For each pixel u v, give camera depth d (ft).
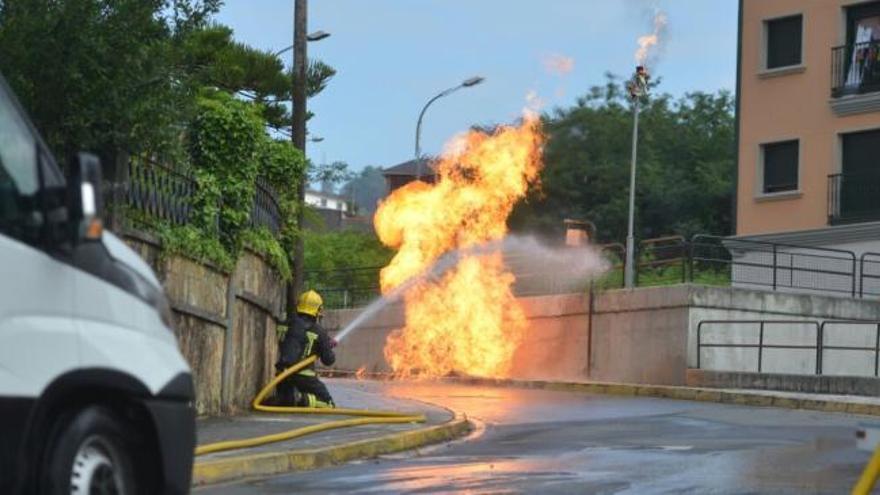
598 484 39.34
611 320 101.40
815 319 98.27
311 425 52.95
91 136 46.98
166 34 48.11
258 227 63.93
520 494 37.29
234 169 57.67
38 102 45.93
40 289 23.67
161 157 51.39
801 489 38.55
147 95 47.21
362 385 95.04
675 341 94.99
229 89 85.20
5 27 45.03
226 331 58.08
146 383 25.26
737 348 95.71
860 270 109.70
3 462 22.81
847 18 122.72
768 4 127.44
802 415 67.05
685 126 228.22
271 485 40.01
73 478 24.16
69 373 23.85
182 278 53.42
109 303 24.99
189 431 26.45
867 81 120.26
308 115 88.84
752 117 127.95
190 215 55.52
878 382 82.53
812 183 123.13
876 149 120.16
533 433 58.29
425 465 45.34
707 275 119.65
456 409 70.69
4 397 22.84
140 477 25.96
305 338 62.95
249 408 61.67
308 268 162.61
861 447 27.58
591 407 73.15
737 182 128.67
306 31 79.46
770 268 110.11
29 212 23.80
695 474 41.75
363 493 37.86
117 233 47.70
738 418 64.64
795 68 124.98
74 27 45.11
